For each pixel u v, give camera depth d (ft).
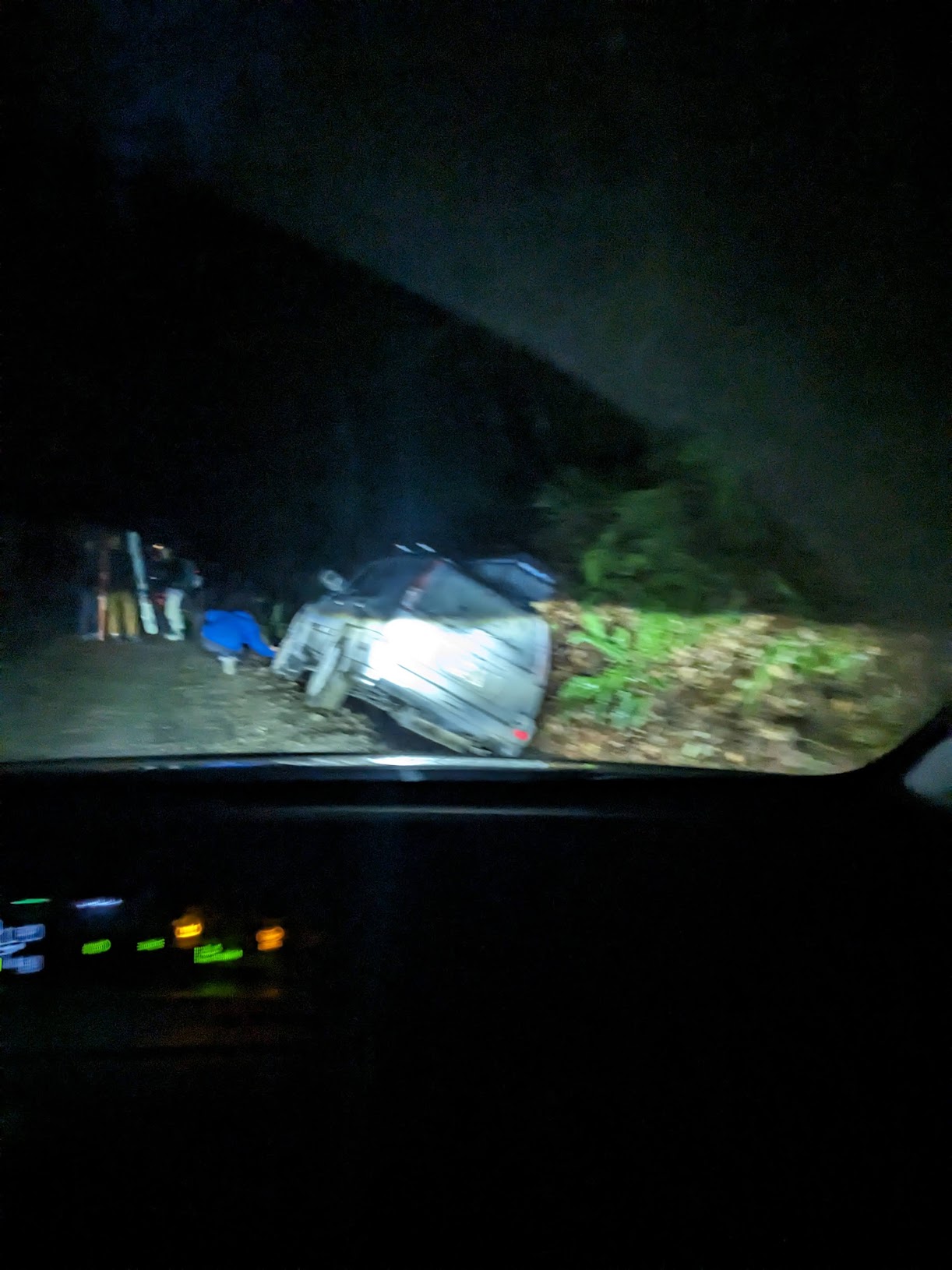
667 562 31.91
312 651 31.04
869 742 25.62
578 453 36.78
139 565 41.22
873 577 31.22
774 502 32.76
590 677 29.45
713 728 27.45
